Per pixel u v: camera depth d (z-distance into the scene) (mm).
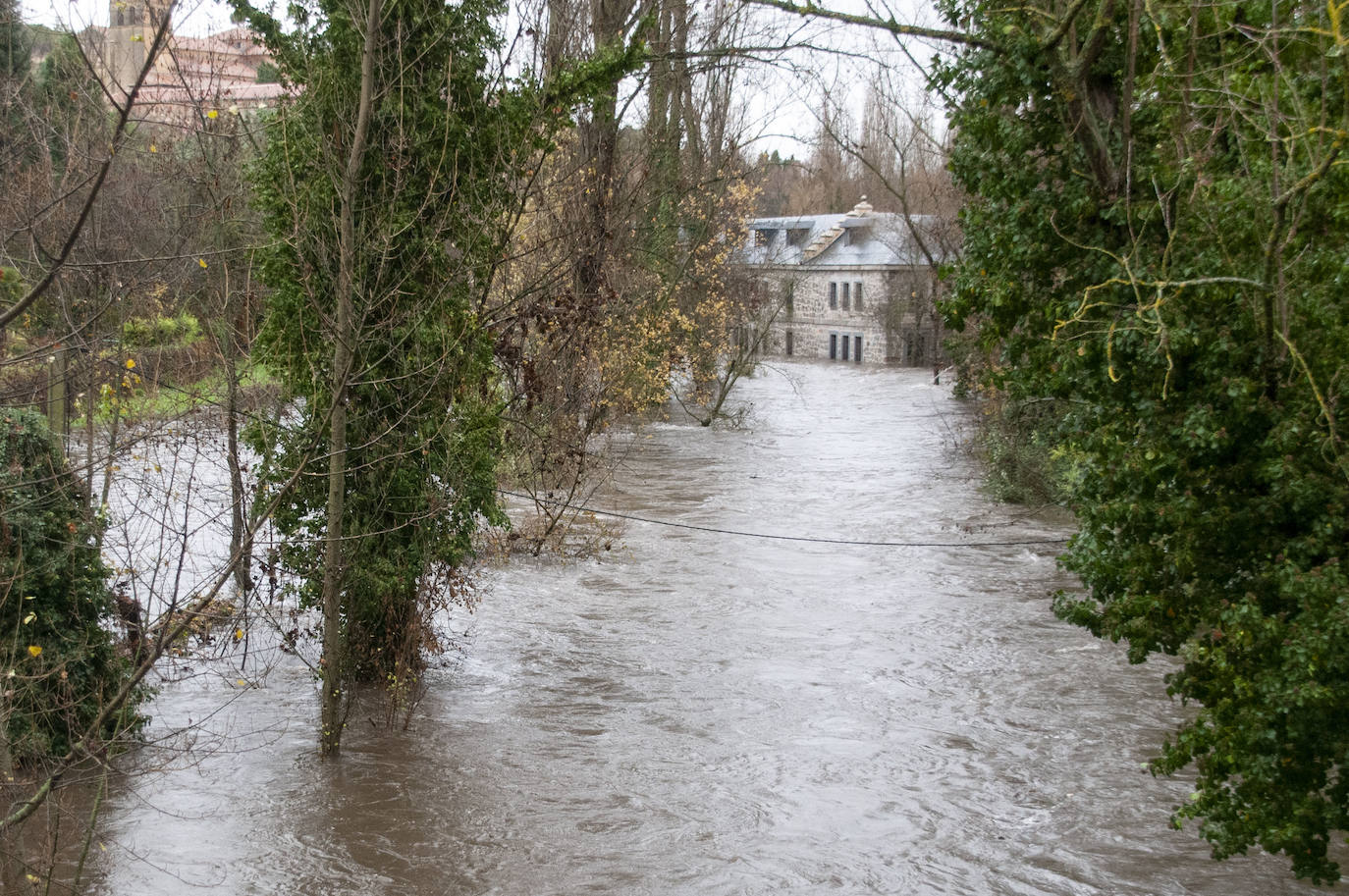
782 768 12766
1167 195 8688
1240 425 8070
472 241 13898
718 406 43594
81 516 11383
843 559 23000
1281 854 10898
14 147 11656
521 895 9852
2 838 8016
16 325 13617
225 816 11133
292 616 14586
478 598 16750
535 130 14922
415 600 14656
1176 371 8359
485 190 14281
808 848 10859
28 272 10570
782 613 19203
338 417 12109
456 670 16016
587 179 25516
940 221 45000
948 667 16484
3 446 10797
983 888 10172
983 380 11406
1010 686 15688
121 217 14781
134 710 12062
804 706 14852
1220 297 8258
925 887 10156
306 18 13281
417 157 13312
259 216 15273
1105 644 17609
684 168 35719
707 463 35094
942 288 57469
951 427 40781
